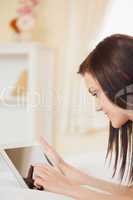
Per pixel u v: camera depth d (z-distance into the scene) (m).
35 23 3.06
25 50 2.77
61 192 1.00
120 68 0.91
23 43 2.78
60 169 1.22
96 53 0.96
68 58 2.90
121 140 1.19
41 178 1.04
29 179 1.05
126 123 1.13
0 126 3.00
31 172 1.08
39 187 1.03
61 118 2.97
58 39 2.99
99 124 2.89
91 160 1.51
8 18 3.17
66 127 2.94
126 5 2.84
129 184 1.22
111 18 2.86
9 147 1.15
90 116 2.89
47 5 3.04
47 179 1.03
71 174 1.22
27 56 2.98
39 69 2.77
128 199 0.98
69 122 2.93
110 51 0.92
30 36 2.96
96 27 2.83
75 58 2.86
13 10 3.15
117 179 1.35
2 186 1.00
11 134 2.98
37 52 2.74
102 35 2.84
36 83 2.74
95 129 2.91
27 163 1.11
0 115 3.01
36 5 3.07
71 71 2.88
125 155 1.21
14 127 2.98
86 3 2.83
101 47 0.95
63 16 2.97
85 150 2.91
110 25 2.86
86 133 2.92
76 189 1.00
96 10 2.83
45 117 2.87
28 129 2.83
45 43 3.06
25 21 2.95
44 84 2.84
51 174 1.05
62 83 2.96
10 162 1.08
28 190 0.98
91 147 2.90
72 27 2.89
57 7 3.00
